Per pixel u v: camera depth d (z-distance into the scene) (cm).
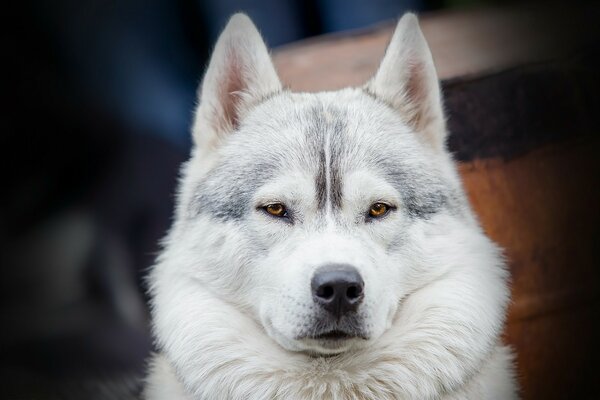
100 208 834
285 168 461
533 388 616
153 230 825
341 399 457
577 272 615
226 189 477
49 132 875
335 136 467
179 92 929
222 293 473
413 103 512
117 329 752
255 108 510
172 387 501
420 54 508
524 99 609
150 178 842
